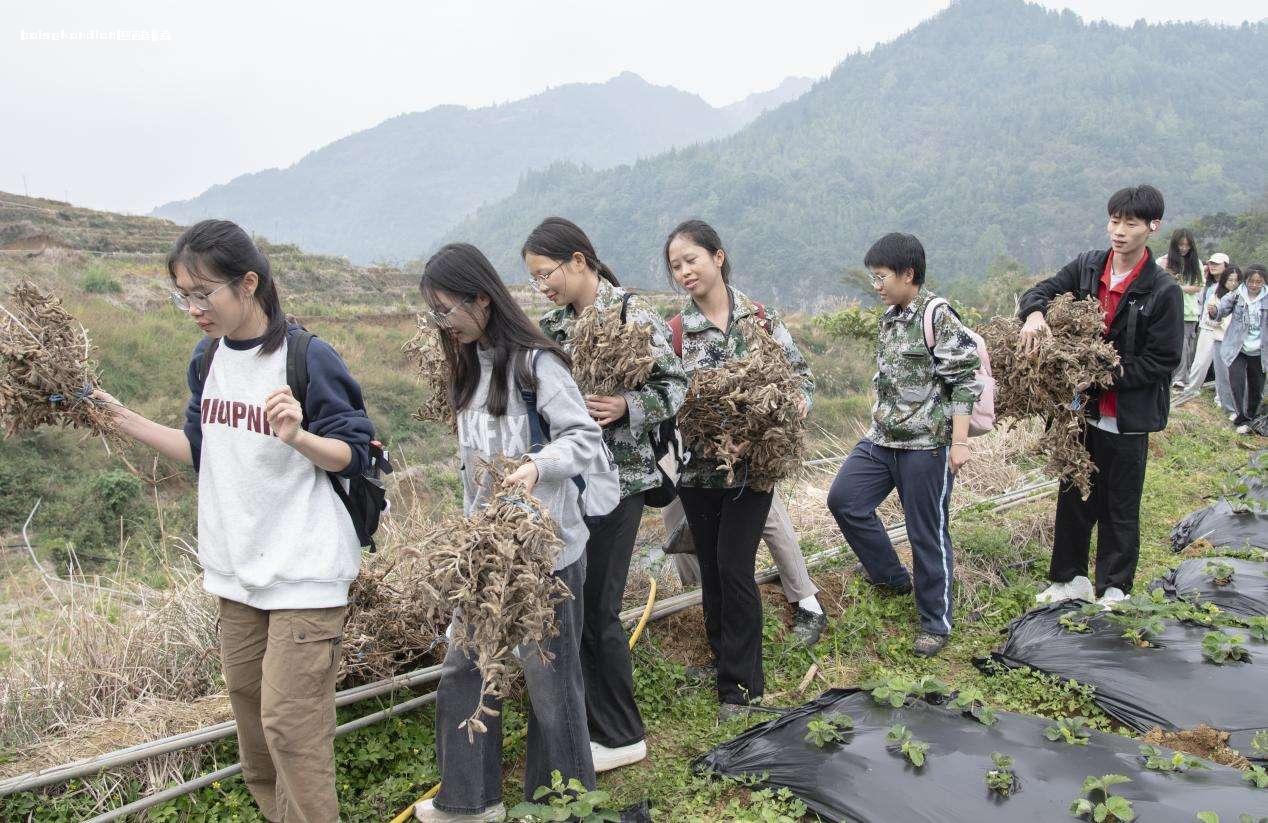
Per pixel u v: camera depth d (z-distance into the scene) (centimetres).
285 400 241
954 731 315
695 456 364
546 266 325
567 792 285
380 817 322
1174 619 413
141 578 545
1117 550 458
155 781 314
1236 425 989
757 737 337
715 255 371
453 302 269
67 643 388
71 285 3362
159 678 368
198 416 279
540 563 250
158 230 5378
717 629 404
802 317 4259
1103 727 359
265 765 291
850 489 452
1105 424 446
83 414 289
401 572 390
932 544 434
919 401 426
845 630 453
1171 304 420
